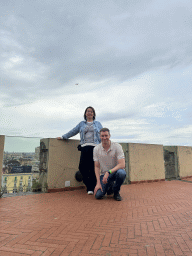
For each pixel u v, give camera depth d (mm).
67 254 1588
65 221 2389
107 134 3613
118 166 3553
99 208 3004
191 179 7305
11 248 1688
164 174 6816
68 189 4590
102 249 1672
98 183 3670
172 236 1928
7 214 2670
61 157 4566
